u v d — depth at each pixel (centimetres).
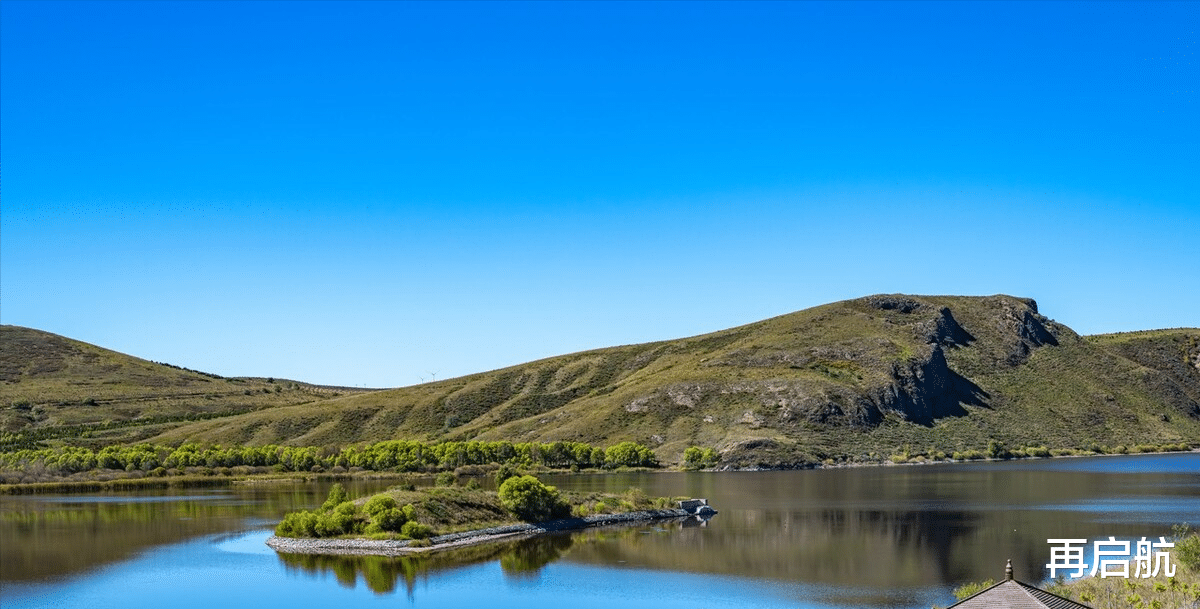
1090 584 6456
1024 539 10019
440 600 7750
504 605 7556
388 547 9950
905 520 11794
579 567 8994
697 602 7531
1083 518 11606
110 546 10319
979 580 8019
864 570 8588
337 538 10256
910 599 7475
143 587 8269
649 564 9112
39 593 8100
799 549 9769
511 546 10312
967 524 11294
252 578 8625
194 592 8075
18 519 12769
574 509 12275
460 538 10550
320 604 7662
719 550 9825
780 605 7375
